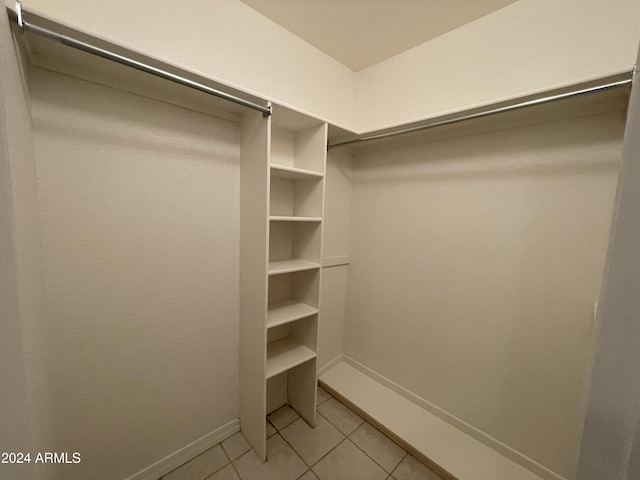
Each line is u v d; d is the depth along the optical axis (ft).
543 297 4.34
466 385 5.29
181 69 3.18
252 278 4.66
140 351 4.04
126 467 4.07
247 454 4.86
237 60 4.40
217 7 4.12
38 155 3.05
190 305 4.50
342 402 6.26
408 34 5.08
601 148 3.76
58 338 3.34
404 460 4.85
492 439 4.95
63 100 3.17
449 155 5.30
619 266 0.99
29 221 2.50
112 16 3.25
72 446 3.57
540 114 3.97
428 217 5.68
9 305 1.76
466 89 4.80
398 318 6.34
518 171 4.48
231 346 5.12
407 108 5.65
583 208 3.93
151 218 3.97
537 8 4.01
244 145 4.67
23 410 1.85
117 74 3.28
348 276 7.41
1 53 1.79
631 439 0.97
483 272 4.96
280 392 6.06
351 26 4.91
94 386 3.68
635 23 3.34
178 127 4.10
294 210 5.78
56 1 2.91
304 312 5.17
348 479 4.47
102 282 3.62
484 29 4.54
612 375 1.01
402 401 6.14
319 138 5.03
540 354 4.42
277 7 4.48
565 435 4.22
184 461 4.65
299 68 5.31
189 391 4.64
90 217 3.46
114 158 3.58
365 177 6.84
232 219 4.87
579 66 3.73
